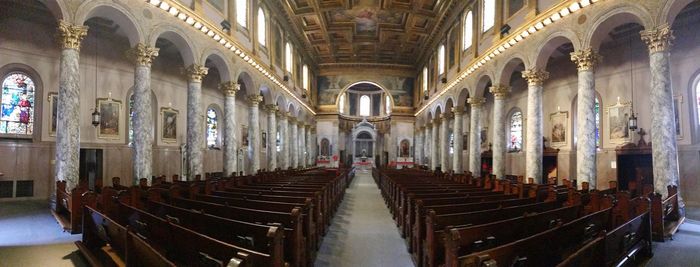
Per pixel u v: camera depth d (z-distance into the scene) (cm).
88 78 1470
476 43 1900
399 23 2619
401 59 3534
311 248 598
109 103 1535
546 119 1861
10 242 692
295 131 2872
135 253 386
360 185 2375
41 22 1341
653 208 742
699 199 1250
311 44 3100
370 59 3553
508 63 1541
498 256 337
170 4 1227
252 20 1914
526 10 1409
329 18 2555
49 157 1353
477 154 1881
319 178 1515
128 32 1132
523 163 1983
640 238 598
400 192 919
